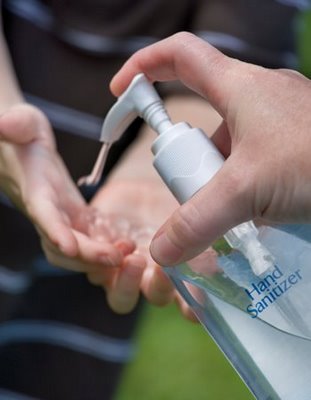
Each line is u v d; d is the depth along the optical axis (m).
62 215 1.01
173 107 1.17
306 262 0.84
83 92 1.19
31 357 1.20
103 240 1.03
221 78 0.85
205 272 0.85
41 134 1.05
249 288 0.85
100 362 1.21
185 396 1.67
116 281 1.02
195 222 0.82
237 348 0.85
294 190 0.81
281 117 0.82
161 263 0.85
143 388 1.68
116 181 1.12
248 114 0.83
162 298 1.02
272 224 0.84
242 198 0.82
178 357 1.72
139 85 0.88
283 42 1.21
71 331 1.20
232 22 1.19
